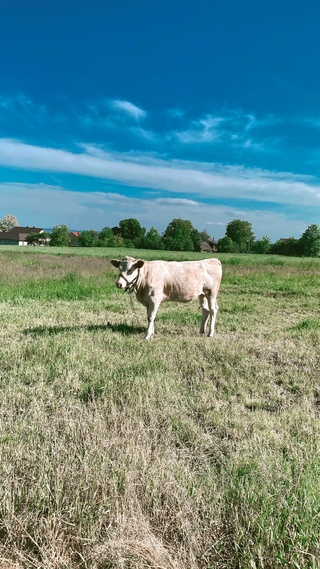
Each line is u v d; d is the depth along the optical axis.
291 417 4.11
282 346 6.98
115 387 4.64
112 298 12.81
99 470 2.73
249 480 2.80
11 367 5.48
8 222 155.88
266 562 2.14
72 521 2.35
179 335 7.95
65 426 3.58
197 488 2.69
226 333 8.36
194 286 7.73
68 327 8.18
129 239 107.00
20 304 11.02
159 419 3.96
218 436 3.76
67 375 5.13
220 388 5.02
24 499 2.51
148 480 2.64
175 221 109.19
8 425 3.64
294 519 2.30
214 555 2.22
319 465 2.98
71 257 32.47
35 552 2.26
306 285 17.33
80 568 2.15
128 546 2.13
